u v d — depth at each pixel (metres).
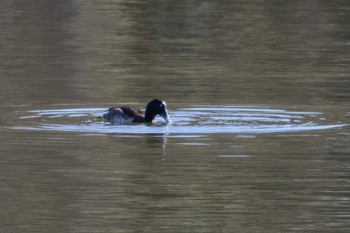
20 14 33.03
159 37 29.30
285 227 12.79
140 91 21.64
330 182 14.66
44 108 19.66
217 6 34.72
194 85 22.23
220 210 13.44
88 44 28.09
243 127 18.00
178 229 12.67
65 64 25.08
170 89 21.83
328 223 12.89
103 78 23.19
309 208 13.52
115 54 26.53
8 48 27.34
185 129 17.84
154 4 35.12
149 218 13.12
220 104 20.08
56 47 27.61
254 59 25.81
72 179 14.71
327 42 28.39
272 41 28.52
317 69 24.38
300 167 15.36
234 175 15.03
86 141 16.92
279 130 17.80
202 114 19.22
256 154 16.12
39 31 30.08
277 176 14.97
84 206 13.58
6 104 20.03
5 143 16.70
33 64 25.03
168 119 18.27
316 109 19.61
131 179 14.77
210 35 29.48
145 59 25.81
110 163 15.60
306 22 31.70
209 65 24.92
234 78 23.17
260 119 18.75
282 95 21.09
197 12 33.56
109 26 31.03
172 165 15.51
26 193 14.12
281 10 33.72
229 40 28.75
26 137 17.11
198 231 12.59
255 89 21.75
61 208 13.41
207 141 16.97
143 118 18.36
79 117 18.91
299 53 26.80
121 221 12.96
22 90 21.64
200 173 15.10
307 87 22.00
